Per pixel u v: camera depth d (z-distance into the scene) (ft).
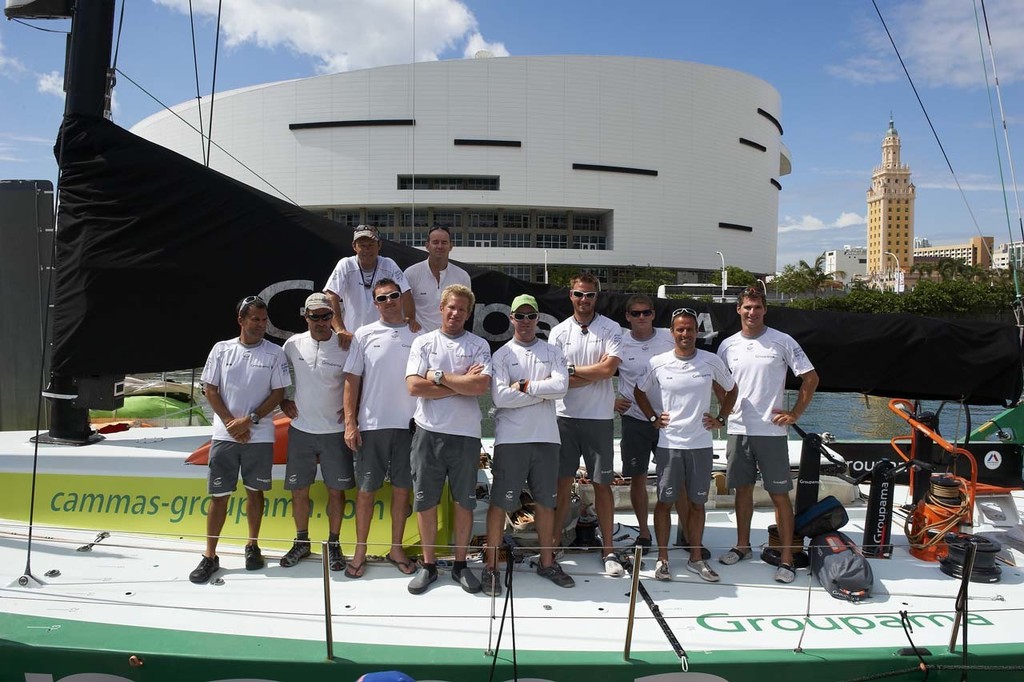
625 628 7.47
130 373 10.38
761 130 241.96
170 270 10.34
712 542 10.37
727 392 9.52
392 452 8.95
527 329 8.98
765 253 248.32
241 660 6.60
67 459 10.35
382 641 7.05
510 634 7.28
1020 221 10.44
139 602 7.79
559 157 204.74
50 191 11.85
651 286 197.98
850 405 25.90
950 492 9.47
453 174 203.10
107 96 11.32
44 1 10.75
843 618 7.79
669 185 214.90
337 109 204.95
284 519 9.86
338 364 9.22
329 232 10.87
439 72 200.75
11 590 7.98
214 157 216.13
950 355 10.64
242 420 8.82
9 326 12.01
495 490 8.75
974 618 7.81
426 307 11.30
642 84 209.46
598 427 9.46
